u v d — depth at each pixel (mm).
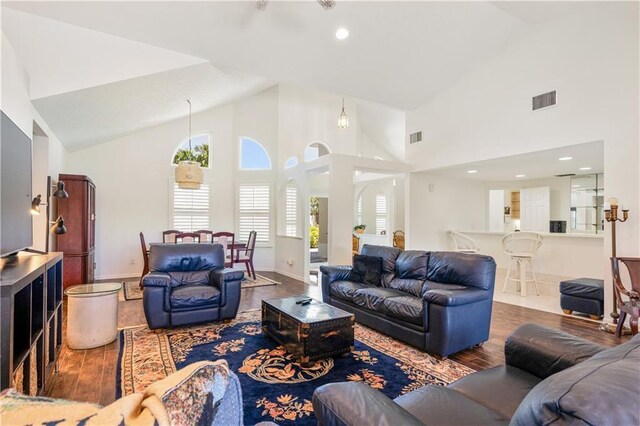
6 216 2184
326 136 8664
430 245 7098
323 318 2904
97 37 3773
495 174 7168
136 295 5230
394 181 9539
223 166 7902
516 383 1630
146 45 4105
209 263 4477
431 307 3006
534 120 4844
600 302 4121
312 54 4680
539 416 741
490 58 5398
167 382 723
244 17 3828
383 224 10695
